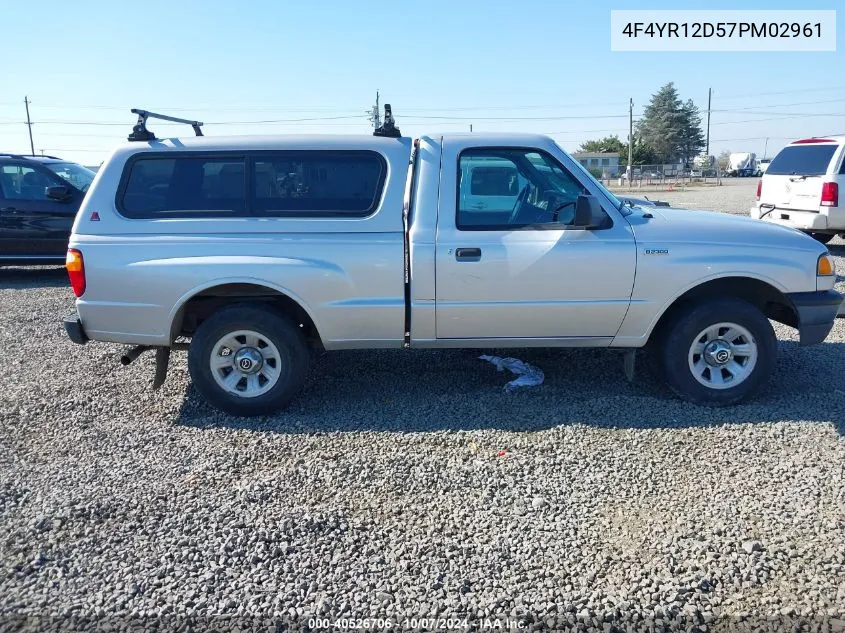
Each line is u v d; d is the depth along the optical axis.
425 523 3.45
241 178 4.77
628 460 4.08
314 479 3.91
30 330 7.48
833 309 4.83
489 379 5.58
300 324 5.08
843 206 10.79
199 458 4.21
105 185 4.77
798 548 3.18
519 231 4.71
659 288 4.73
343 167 4.77
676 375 4.85
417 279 4.67
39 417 4.90
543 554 3.19
